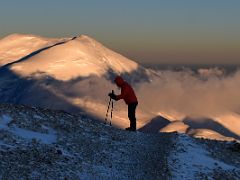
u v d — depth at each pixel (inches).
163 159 745.6
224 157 904.3
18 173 542.3
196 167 756.0
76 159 667.4
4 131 703.7
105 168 658.8
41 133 775.7
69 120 939.3
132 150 805.2
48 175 564.1
